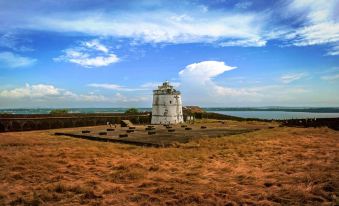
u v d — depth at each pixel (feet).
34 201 39.83
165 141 103.60
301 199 40.22
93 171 59.57
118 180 52.11
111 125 198.80
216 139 112.37
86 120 198.59
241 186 47.91
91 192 43.86
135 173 55.06
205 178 53.62
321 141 106.83
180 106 220.64
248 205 39.17
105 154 79.46
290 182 48.78
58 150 85.40
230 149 88.12
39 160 68.64
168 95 212.23
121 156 76.95
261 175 54.95
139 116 232.32
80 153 79.51
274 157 74.08
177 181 51.19
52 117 179.52
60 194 43.65
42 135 134.21
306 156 74.08
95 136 119.85
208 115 283.79
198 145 96.32
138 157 75.36
